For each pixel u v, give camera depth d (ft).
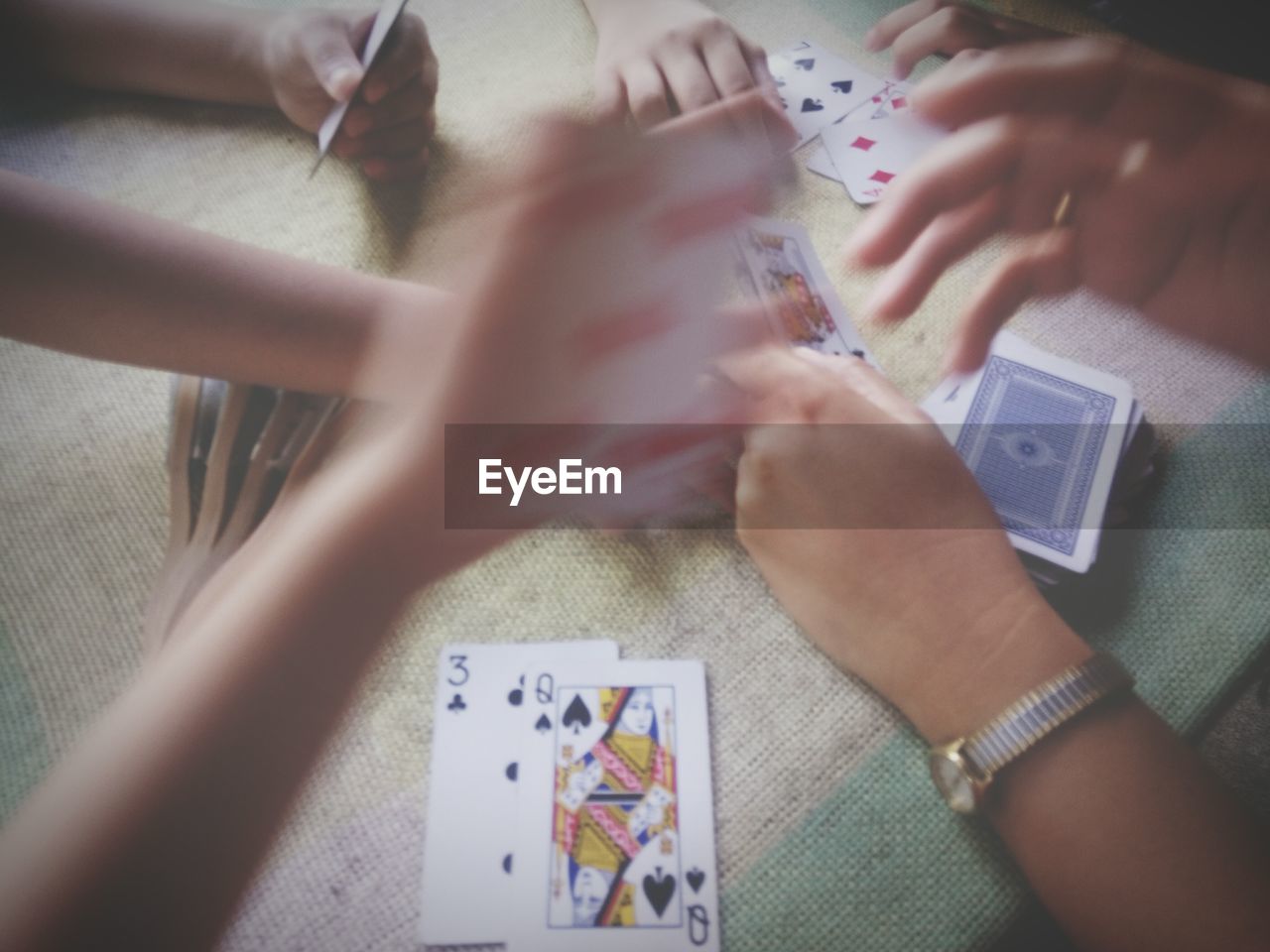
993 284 3.01
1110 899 2.39
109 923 1.81
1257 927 2.24
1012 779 2.59
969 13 3.83
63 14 4.62
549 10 5.21
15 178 2.98
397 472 2.07
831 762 2.93
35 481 3.54
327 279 3.11
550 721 2.98
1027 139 2.77
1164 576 3.24
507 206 2.02
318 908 2.67
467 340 2.02
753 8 5.19
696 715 3.01
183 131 4.69
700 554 3.28
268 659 1.99
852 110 4.55
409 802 2.84
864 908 2.72
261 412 3.29
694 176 2.14
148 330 3.01
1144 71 2.72
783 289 3.73
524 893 2.71
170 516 3.43
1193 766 2.52
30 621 3.23
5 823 2.81
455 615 3.17
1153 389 3.64
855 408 3.04
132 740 1.94
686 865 2.78
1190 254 2.87
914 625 2.81
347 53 4.22
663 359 2.17
